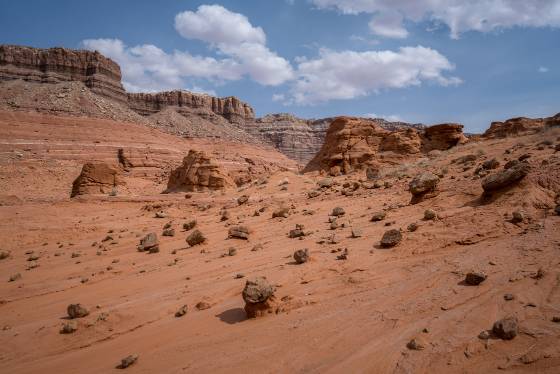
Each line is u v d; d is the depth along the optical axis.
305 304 8.23
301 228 16.67
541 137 33.62
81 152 76.12
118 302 10.54
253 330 7.36
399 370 5.25
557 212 11.04
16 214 29.89
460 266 8.87
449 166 30.28
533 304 6.36
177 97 183.00
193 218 25.92
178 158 89.81
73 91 114.88
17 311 11.17
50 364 7.38
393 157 47.97
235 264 12.75
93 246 20.50
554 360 4.81
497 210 12.41
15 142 72.06
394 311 7.16
